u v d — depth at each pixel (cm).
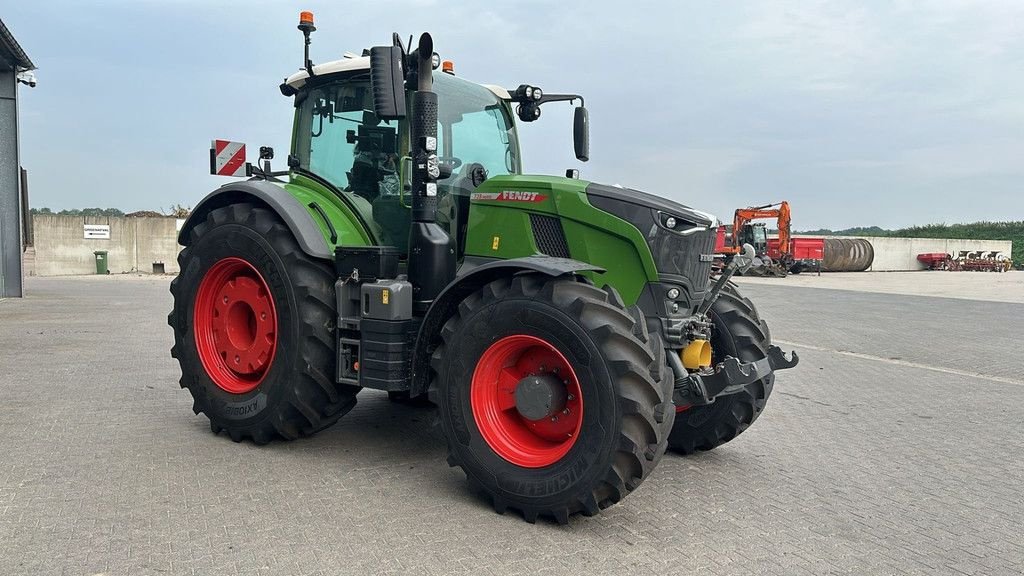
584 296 343
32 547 302
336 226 456
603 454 326
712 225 413
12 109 1361
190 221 519
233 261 470
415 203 418
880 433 548
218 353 488
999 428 568
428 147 408
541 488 341
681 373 386
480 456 361
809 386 736
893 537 346
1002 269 4622
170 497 365
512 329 352
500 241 417
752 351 457
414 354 390
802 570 306
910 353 977
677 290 392
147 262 2478
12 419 505
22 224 1430
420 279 416
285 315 439
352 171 480
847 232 7125
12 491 366
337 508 358
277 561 296
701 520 361
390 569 292
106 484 380
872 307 1683
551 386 352
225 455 439
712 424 464
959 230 6431
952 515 378
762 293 2138
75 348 820
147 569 285
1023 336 1172
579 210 396
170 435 477
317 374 434
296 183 509
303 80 505
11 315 1128
